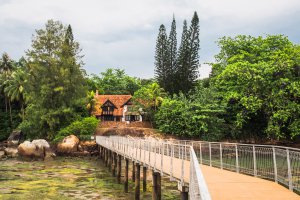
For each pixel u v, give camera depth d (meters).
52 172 34.44
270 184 12.73
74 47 63.09
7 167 38.31
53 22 63.12
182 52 70.25
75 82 61.25
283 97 41.91
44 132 59.75
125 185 24.70
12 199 21.73
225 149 18.52
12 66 84.50
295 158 11.24
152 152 18.11
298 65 43.03
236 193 10.80
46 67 60.34
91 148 54.06
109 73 110.50
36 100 59.16
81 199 22.06
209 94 50.41
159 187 18.03
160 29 73.69
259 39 51.12
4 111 77.88
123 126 63.34
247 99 43.09
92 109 69.25
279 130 41.81
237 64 45.12
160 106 60.25
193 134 50.56
